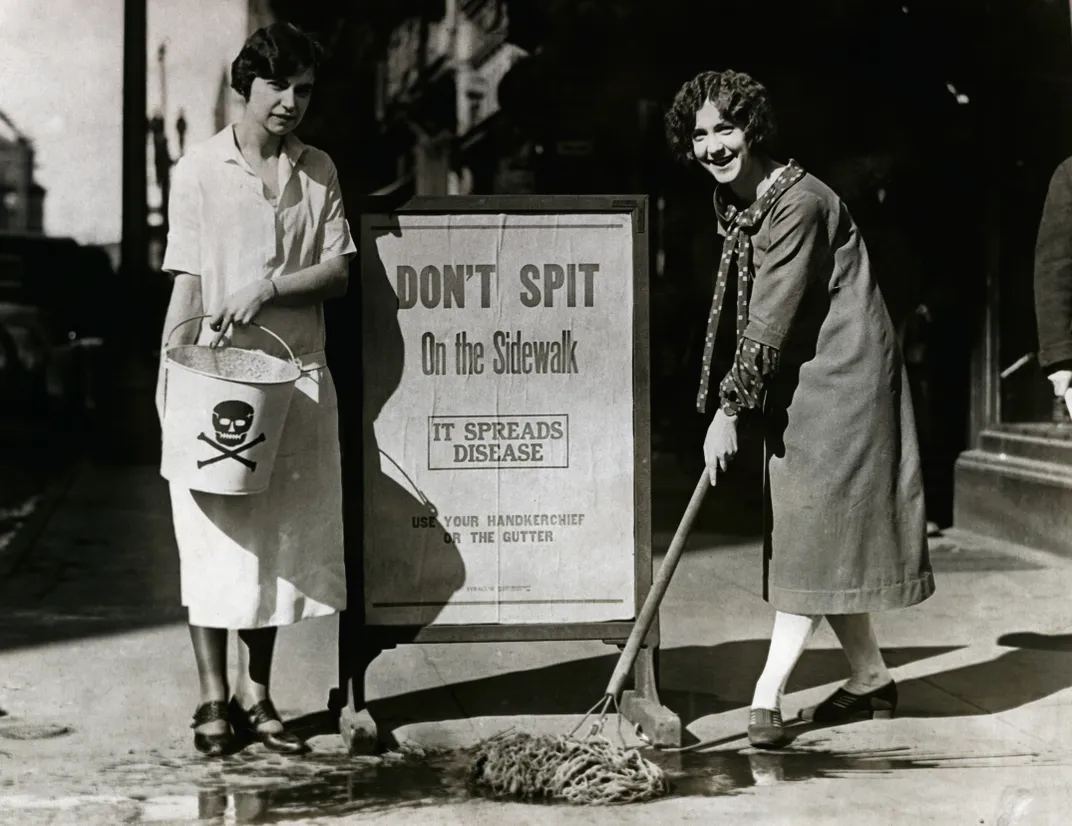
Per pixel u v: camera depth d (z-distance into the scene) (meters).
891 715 5.04
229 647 5.91
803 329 4.70
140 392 13.26
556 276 4.84
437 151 21.00
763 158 4.70
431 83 20.72
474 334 4.83
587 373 4.85
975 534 8.77
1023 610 6.75
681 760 4.54
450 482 4.83
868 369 4.69
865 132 9.70
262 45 4.49
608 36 13.26
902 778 4.33
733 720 5.01
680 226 12.74
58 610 6.81
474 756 4.32
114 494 11.13
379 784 4.28
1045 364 5.14
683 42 12.75
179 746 4.66
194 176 4.56
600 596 4.87
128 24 13.91
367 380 4.80
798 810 4.03
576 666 5.79
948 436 9.12
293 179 4.61
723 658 5.91
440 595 4.82
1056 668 5.70
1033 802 4.08
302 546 4.61
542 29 14.02
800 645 4.73
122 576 7.73
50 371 16.91
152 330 14.03
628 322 4.86
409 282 4.81
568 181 14.05
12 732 4.79
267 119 4.52
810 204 4.56
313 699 5.30
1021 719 4.98
